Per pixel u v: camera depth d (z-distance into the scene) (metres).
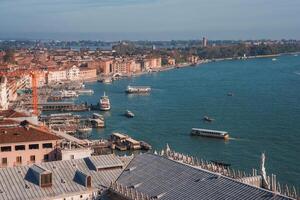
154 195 88.75
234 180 84.12
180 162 99.50
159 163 100.56
